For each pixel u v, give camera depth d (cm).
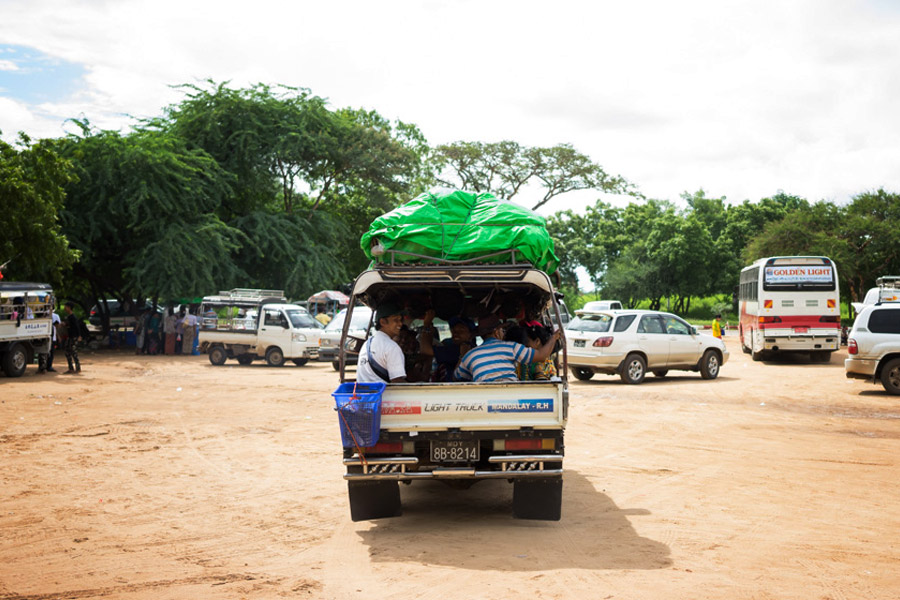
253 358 2741
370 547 640
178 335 3253
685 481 898
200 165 3759
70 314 2350
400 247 736
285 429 1298
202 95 4109
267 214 4066
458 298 812
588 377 2070
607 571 569
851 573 567
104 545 652
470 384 669
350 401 656
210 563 601
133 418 1422
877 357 1747
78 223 3453
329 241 4366
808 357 2950
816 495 828
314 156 4275
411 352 817
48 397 1736
